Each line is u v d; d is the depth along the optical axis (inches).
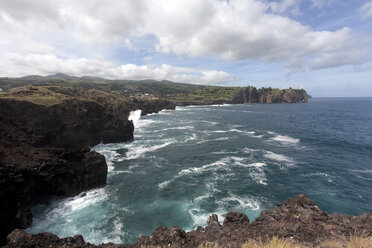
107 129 1748.3
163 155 1402.6
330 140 1802.4
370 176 1005.8
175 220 666.2
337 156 1334.9
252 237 346.3
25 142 927.0
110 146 1665.8
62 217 685.3
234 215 471.8
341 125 2716.5
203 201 775.7
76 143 1402.6
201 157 1344.7
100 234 602.9
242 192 844.0
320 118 3592.5
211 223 437.1
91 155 938.1
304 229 359.3
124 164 1219.2
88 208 740.7
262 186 896.3
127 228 629.9
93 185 892.6
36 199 752.3
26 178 683.4
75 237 396.2
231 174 1037.2
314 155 1360.7
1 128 911.7
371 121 3068.4
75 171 857.5
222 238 356.2
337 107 6589.6
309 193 831.7
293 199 494.6
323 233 341.4
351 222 377.1
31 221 650.8
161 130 2475.4
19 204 621.3
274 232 356.5
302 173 1043.3
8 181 591.8
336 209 727.1
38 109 1229.7
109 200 797.2
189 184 927.7
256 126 2765.7
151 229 625.3
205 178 993.5
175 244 343.6
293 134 2128.4
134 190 879.7
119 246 359.6
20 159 737.6
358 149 1507.1
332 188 877.2
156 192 858.1
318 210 438.3
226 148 1568.7
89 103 1669.5
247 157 1326.3
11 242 371.9
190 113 4945.9
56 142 1288.1
